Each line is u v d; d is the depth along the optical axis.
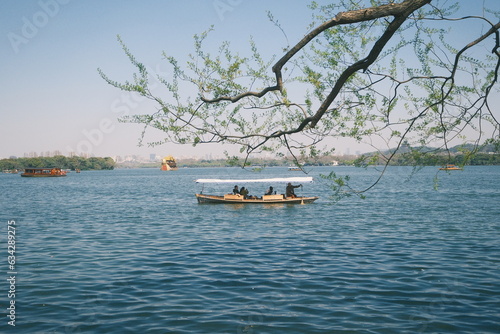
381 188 70.75
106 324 10.33
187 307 11.52
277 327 10.09
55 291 13.02
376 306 11.45
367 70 5.28
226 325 10.23
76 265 16.64
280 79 4.96
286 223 29.23
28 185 103.75
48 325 10.29
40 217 34.91
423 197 51.75
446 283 13.49
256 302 11.88
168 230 26.61
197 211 38.47
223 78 5.34
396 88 5.34
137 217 34.38
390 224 28.09
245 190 43.56
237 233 24.89
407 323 10.25
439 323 10.20
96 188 88.50
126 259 17.75
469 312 10.89
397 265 16.06
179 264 16.70
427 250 18.91
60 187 93.44
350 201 46.72
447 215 32.69
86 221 31.91
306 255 18.19
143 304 11.80
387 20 5.43
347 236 23.27
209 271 15.51
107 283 13.95
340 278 14.27
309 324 10.25
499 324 10.08
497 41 5.07
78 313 11.07
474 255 17.66
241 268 15.90
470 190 63.38
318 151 5.46
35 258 18.02
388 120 5.48
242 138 5.31
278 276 14.65
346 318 10.62
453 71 5.32
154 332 9.84
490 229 25.05
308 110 5.41
